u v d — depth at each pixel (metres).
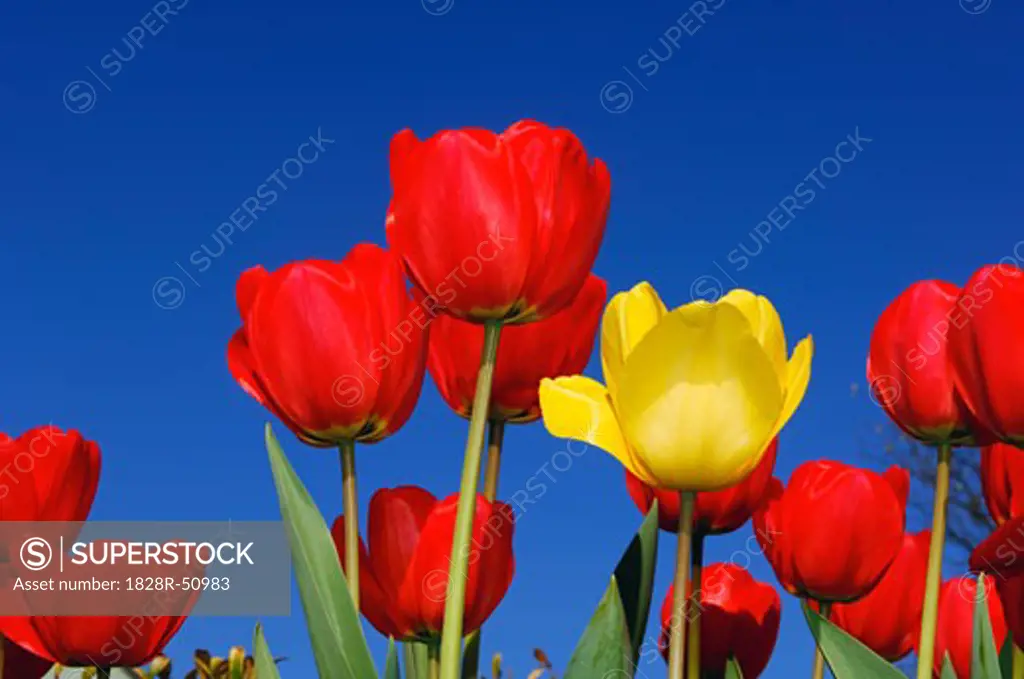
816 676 0.89
